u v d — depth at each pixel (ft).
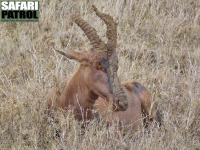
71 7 113.39
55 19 110.52
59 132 78.23
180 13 115.85
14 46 101.96
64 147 74.69
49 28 107.55
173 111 88.74
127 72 95.81
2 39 102.68
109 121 78.95
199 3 118.62
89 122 78.13
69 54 75.92
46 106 81.15
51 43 103.04
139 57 103.40
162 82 95.14
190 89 90.99
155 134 78.89
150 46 107.34
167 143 78.84
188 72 98.48
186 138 80.69
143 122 86.84
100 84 74.38
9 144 77.30
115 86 73.77
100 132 76.02
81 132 78.18
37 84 86.53
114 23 75.00
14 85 89.97
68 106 79.30
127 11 113.60
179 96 92.94
